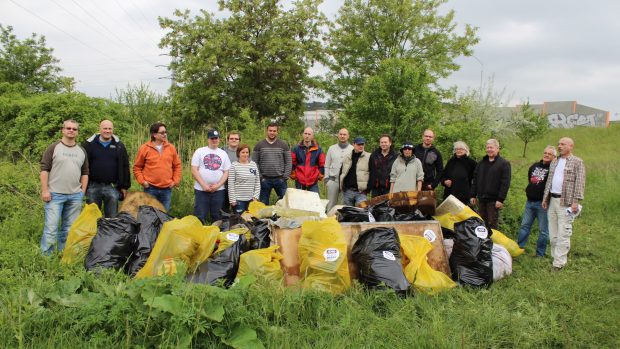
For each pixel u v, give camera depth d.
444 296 4.60
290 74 17.19
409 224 5.59
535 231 8.17
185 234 4.55
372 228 4.93
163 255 4.46
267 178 7.64
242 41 16.05
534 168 6.93
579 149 26.70
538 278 5.64
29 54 23.09
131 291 3.38
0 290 3.86
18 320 3.20
